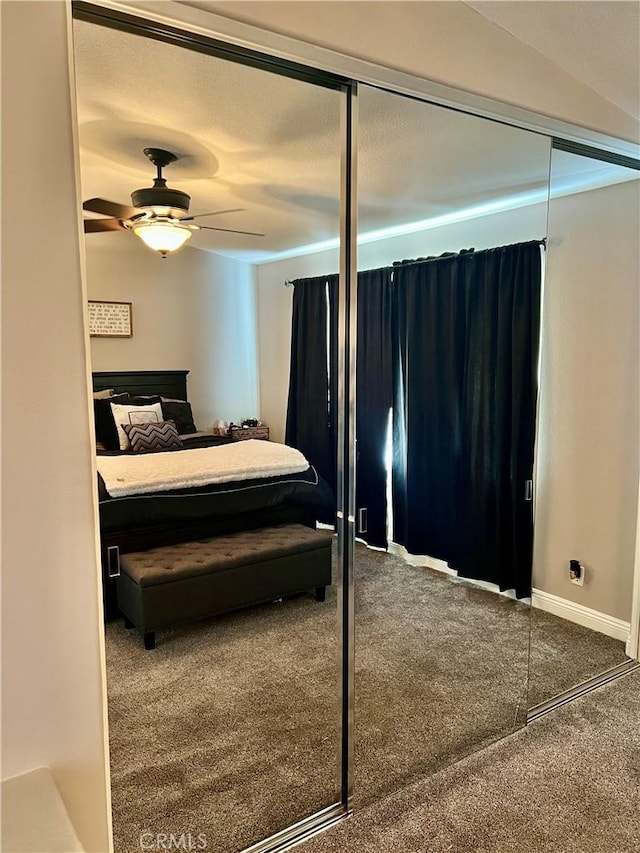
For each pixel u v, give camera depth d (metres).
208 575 2.10
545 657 3.02
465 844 1.87
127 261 1.89
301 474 2.24
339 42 1.72
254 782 2.11
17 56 1.28
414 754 2.31
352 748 2.30
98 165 1.75
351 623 2.30
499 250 2.52
